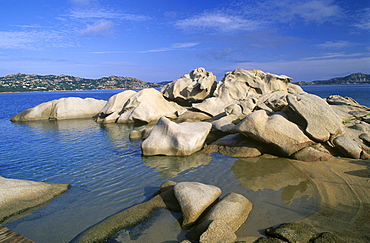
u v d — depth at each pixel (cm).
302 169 992
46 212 739
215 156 1234
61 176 1035
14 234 540
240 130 1206
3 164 1205
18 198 781
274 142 1138
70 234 634
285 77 2508
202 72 2845
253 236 582
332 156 1099
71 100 2892
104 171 1081
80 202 800
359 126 1263
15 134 1955
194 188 727
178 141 1253
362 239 543
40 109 2822
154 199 749
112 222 652
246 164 1097
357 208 674
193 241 577
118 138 1738
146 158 1251
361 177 872
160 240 589
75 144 1584
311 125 1139
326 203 716
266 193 808
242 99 2405
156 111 2464
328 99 1817
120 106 2628
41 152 1407
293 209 698
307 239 548
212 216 617
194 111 2555
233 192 782
